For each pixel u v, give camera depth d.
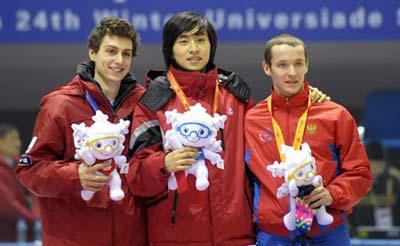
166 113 11.08
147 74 12.11
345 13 20.64
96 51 11.55
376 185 18.67
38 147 11.35
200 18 11.61
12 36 20.75
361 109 25.12
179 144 10.98
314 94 11.73
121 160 11.10
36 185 11.27
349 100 25.22
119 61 11.40
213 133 10.93
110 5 20.73
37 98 25.70
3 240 18.08
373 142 19.27
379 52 24.59
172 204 11.39
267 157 11.45
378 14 20.61
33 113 25.80
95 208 11.47
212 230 11.27
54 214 11.57
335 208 11.22
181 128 10.89
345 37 20.64
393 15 20.59
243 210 11.36
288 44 11.45
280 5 20.66
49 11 20.75
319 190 10.86
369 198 18.55
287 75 11.42
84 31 20.75
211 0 20.69
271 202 11.27
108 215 11.48
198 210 11.30
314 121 11.48
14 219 18.28
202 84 11.59
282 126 11.55
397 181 18.73
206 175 11.05
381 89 25.00
